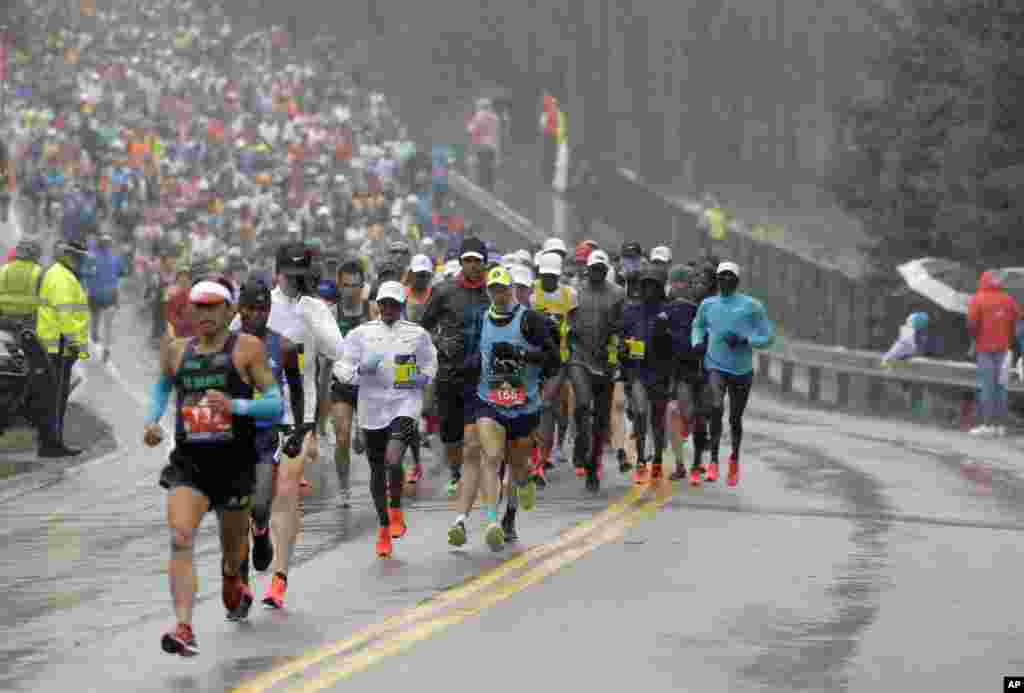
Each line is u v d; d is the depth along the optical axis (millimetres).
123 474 53375
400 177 149875
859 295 109812
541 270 47688
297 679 24969
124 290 116938
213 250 111938
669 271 54031
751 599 31453
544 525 40875
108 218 126000
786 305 127562
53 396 56594
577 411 47594
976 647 27500
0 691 24953
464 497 36750
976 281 91938
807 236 180875
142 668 26172
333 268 52219
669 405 52062
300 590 32594
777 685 24766
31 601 32750
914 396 88250
